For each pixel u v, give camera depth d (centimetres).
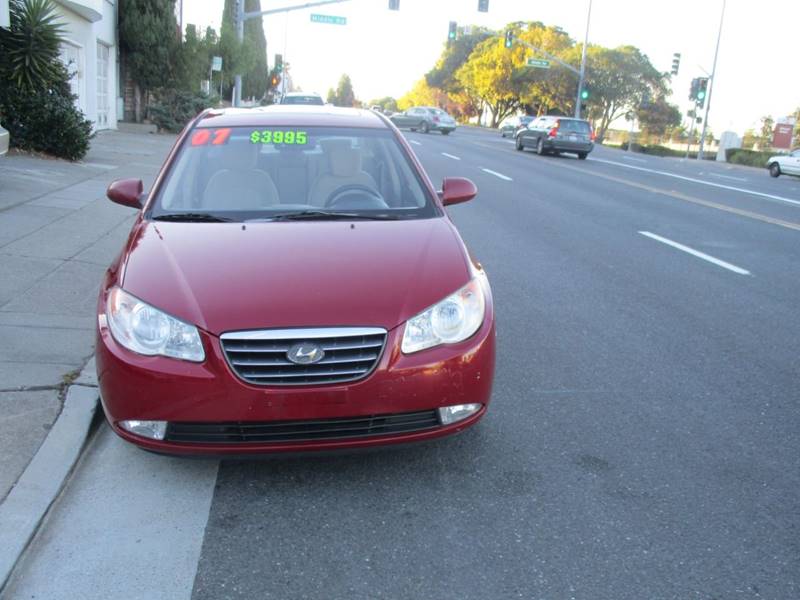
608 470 399
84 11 2064
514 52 7381
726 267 921
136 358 344
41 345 514
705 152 5941
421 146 3036
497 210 1345
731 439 441
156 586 299
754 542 338
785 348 611
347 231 422
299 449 347
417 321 354
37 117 1489
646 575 312
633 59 7206
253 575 307
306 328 340
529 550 328
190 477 379
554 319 667
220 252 389
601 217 1319
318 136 521
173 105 2719
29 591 294
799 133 6344
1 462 371
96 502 355
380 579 307
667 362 567
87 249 796
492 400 483
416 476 386
